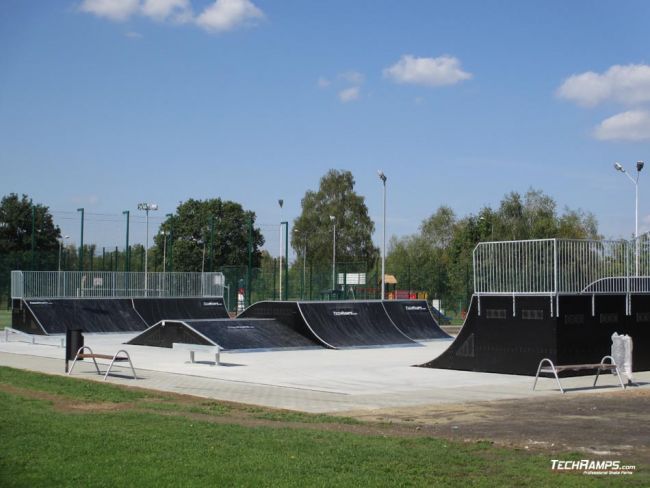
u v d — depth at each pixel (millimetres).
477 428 11844
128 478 7973
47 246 79875
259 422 12078
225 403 14539
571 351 19891
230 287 58875
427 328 34344
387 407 14273
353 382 18531
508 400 15297
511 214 72250
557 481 8219
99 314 37094
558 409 13977
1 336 34406
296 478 8055
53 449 9422
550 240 19969
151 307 39219
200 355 25406
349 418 12695
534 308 20062
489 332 20969
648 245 22000
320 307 31031
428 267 63938
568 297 19953
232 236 87438
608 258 21000
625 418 12898
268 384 18062
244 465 8609
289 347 28281
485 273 21250
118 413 12742
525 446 10297
